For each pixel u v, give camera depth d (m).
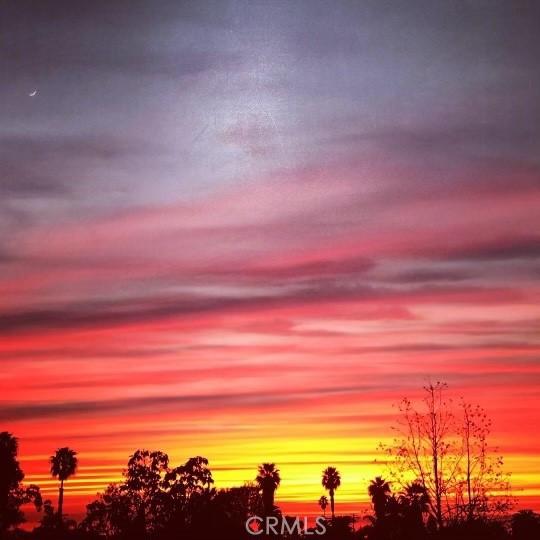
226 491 44.44
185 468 44.06
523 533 33.69
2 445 45.84
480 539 33.47
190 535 42.06
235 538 41.69
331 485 64.88
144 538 42.56
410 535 34.44
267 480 62.12
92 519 43.97
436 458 35.25
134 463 44.50
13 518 44.69
